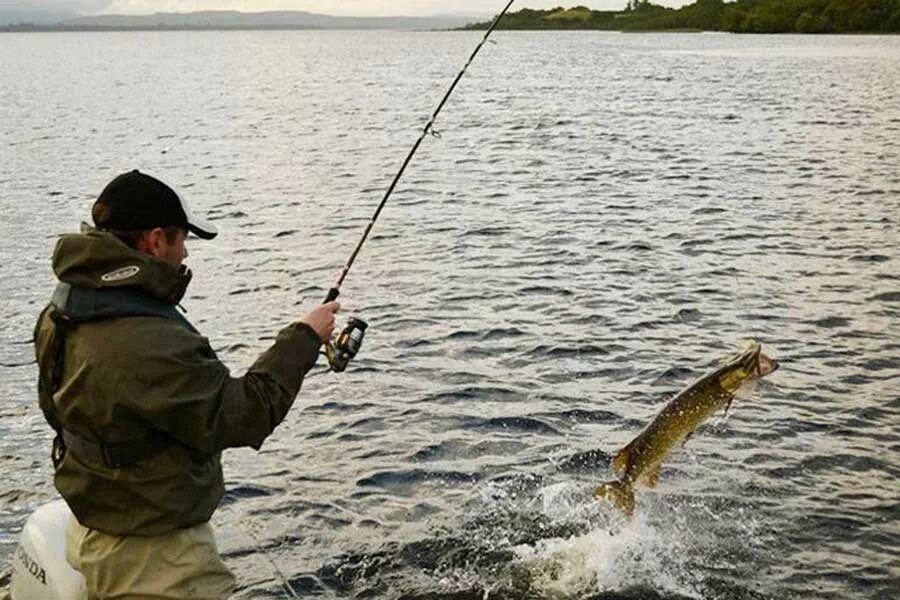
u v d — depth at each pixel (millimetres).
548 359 11570
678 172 26500
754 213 20234
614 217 20062
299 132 38875
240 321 13391
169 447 4117
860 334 12344
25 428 9789
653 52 126250
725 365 5953
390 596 6785
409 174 26922
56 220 20750
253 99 58406
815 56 101000
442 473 8609
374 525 7727
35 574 5152
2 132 39375
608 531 7551
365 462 8875
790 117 42344
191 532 4324
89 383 3988
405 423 9734
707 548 7328
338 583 6965
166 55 155875
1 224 20266
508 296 14250
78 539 4484
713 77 72688
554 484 8375
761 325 12742
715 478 8406
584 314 13297
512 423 9703
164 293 4102
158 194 4172
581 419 9805
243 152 32562
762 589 6824
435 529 7629
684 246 17266
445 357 11664
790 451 8953
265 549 7406
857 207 20734
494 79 77125
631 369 11219
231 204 22469
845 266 15727
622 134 36656
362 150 32812
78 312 4031
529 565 7129
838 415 9766
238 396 4125
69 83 76438
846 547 7379
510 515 7836
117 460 4070
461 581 6949
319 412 10023
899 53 104688
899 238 17672
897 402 10125
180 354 4016
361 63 115125
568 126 40125
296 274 15797
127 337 3977
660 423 6141
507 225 19391
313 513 7949
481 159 30062
